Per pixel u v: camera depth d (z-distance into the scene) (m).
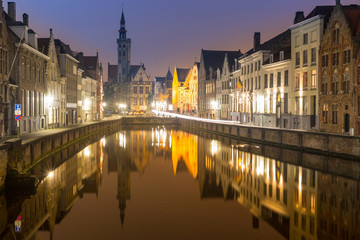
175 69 178.75
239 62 83.50
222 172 35.00
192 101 139.50
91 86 105.69
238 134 60.94
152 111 182.75
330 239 17.28
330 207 22.41
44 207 22.66
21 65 46.78
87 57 112.75
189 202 24.42
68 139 48.94
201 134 77.00
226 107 96.06
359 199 24.00
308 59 54.72
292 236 17.83
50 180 29.41
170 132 85.44
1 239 17.59
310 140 41.59
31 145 31.89
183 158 44.94
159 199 25.23
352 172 32.31
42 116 56.03
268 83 67.81
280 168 34.91
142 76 182.12
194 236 18.02
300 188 27.12
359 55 42.12
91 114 104.88
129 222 20.12
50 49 61.47
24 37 48.50
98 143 59.53
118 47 194.62
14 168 25.61
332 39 47.69
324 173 32.06
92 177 32.47
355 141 35.12
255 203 23.91
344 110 45.09
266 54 70.56
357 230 18.47
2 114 41.47
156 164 40.81
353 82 43.22
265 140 51.44
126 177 33.44
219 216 21.19
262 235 18.02
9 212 21.44
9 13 52.62
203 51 123.12
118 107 186.12
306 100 55.19
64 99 72.69
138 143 61.25
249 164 37.94
